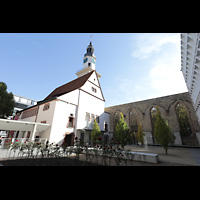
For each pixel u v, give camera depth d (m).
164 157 8.34
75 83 23.58
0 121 11.09
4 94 21.80
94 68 33.41
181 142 16.55
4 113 21.64
